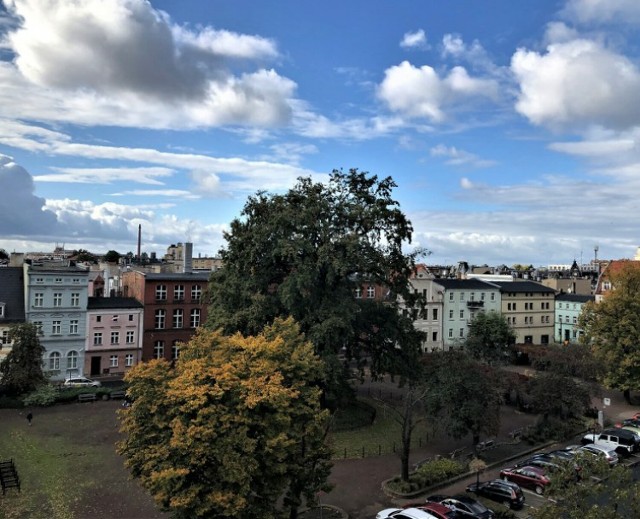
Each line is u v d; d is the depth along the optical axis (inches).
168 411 803.4
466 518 962.1
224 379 799.7
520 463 1325.0
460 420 1364.4
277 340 946.1
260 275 1695.4
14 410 1807.3
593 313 2314.2
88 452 1401.3
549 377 1672.0
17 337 1905.8
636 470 1359.5
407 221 1784.0
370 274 1724.9
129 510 1069.8
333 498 1163.3
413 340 1760.6
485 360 2433.6
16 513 1043.9
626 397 2236.7
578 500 746.8
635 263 3368.6
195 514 753.0
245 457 759.7
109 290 3080.7
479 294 3356.3
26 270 2266.2
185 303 2618.1
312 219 1611.7
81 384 2084.2
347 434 1619.1
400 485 1203.2
